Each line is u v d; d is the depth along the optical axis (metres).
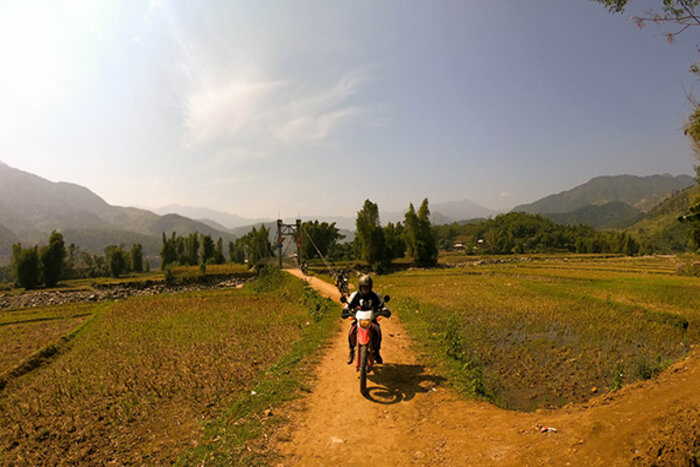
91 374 12.87
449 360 8.88
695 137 8.54
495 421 5.37
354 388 7.25
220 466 4.82
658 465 3.54
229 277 53.88
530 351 13.04
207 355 13.59
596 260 66.94
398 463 4.64
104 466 7.00
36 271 58.28
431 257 62.00
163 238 90.38
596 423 4.46
